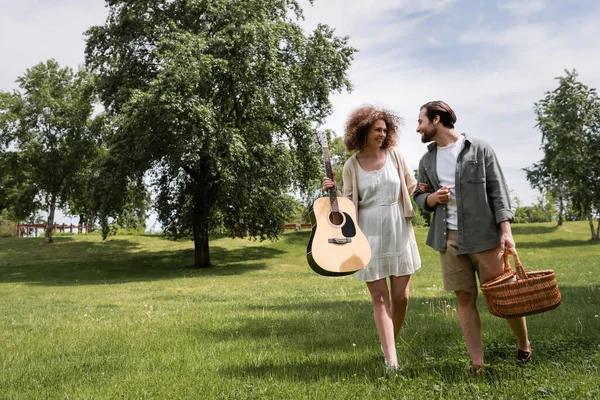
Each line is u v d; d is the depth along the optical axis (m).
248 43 24.64
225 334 6.04
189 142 22.73
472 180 3.87
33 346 5.55
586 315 6.17
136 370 4.23
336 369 4.00
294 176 28.78
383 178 4.34
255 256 36.75
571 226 52.97
